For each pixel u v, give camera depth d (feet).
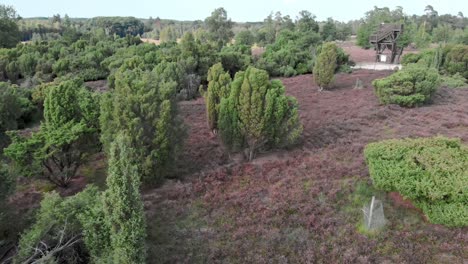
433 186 29.09
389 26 136.56
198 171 44.34
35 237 23.89
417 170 30.35
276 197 36.19
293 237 29.89
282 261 27.02
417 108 67.31
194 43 103.24
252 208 34.58
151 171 38.27
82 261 26.04
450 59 96.89
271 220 32.30
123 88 38.14
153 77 42.24
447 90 81.82
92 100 44.52
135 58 90.53
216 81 56.08
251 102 43.11
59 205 25.82
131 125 36.94
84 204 26.48
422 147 33.45
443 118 60.23
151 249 28.63
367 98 77.00
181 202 36.58
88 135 40.42
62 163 40.06
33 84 99.14
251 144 45.96
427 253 27.20
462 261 26.30
